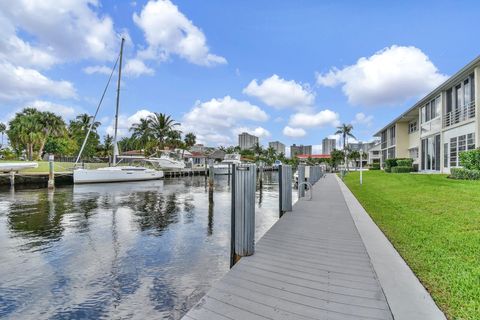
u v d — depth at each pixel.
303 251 4.67
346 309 2.79
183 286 5.11
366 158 71.94
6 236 8.43
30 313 4.24
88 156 59.75
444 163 19.77
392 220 7.06
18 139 47.84
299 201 10.75
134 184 28.62
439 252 4.54
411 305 2.81
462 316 2.69
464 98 17.52
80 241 7.93
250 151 89.56
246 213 4.47
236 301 2.99
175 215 11.95
